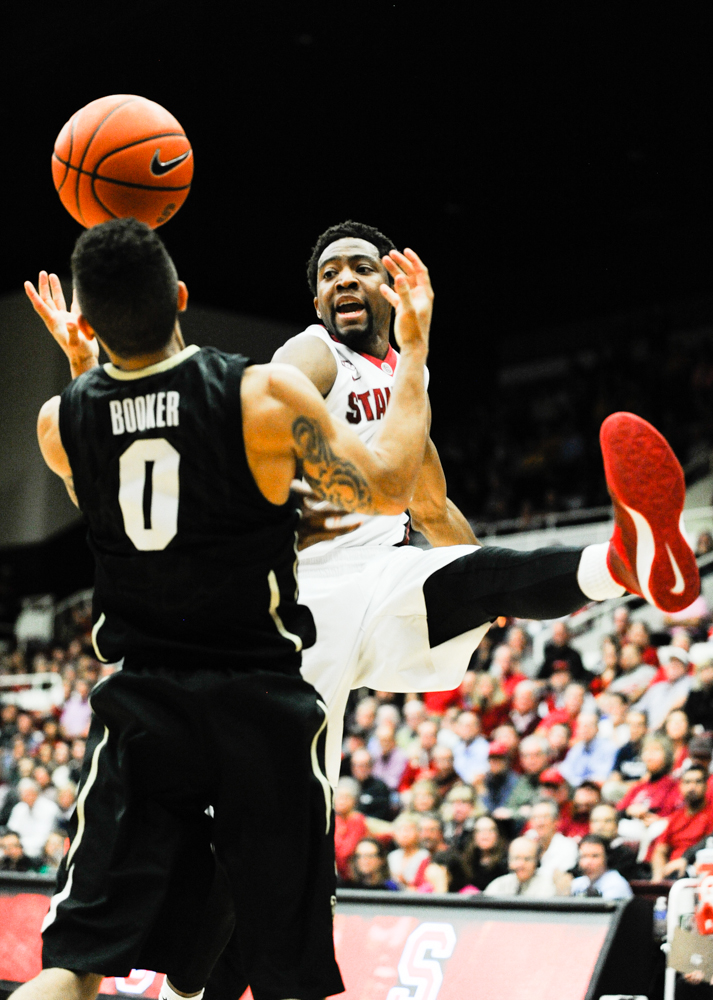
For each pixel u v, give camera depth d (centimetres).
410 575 235
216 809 179
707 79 997
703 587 898
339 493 178
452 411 1698
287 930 173
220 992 219
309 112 1055
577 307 1627
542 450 1499
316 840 178
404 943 306
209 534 174
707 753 525
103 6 878
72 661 1144
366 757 649
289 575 183
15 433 1430
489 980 288
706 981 288
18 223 1225
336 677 234
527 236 1398
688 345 1512
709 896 282
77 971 169
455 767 645
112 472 178
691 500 1134
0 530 1469
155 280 173
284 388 172
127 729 179
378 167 1175
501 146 1137
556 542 1080
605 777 588
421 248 1420
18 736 939
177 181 220
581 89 1020
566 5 879
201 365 177
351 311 251
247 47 936
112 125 213
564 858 498
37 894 367
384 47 945
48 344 1385
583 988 274
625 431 192
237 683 176
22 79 972
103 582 185
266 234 1305
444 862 536
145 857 176
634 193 1277
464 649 235
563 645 739
